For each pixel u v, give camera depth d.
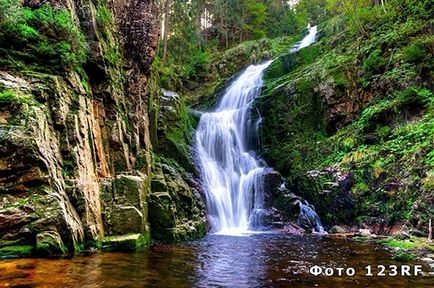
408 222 10.36
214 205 13.69
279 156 17.11
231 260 7.27
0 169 6.37
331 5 24.39
